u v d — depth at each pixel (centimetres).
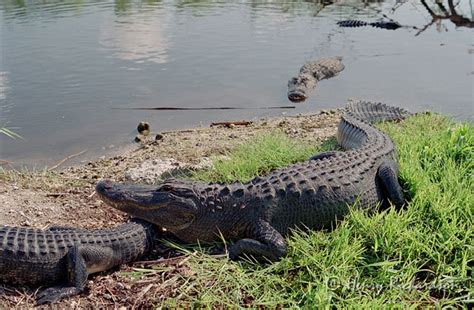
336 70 1289
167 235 522
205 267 456
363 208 531
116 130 918
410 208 510
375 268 445
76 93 1096
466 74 1225
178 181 510
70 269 439
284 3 2298
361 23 1848
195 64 1317
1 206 573
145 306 419
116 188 501
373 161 574
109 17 1892
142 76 1215
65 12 1981
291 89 1111
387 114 859
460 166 595
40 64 1291
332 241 464
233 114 1001
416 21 1938
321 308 392
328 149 735
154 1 2284
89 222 560
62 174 729
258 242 470
